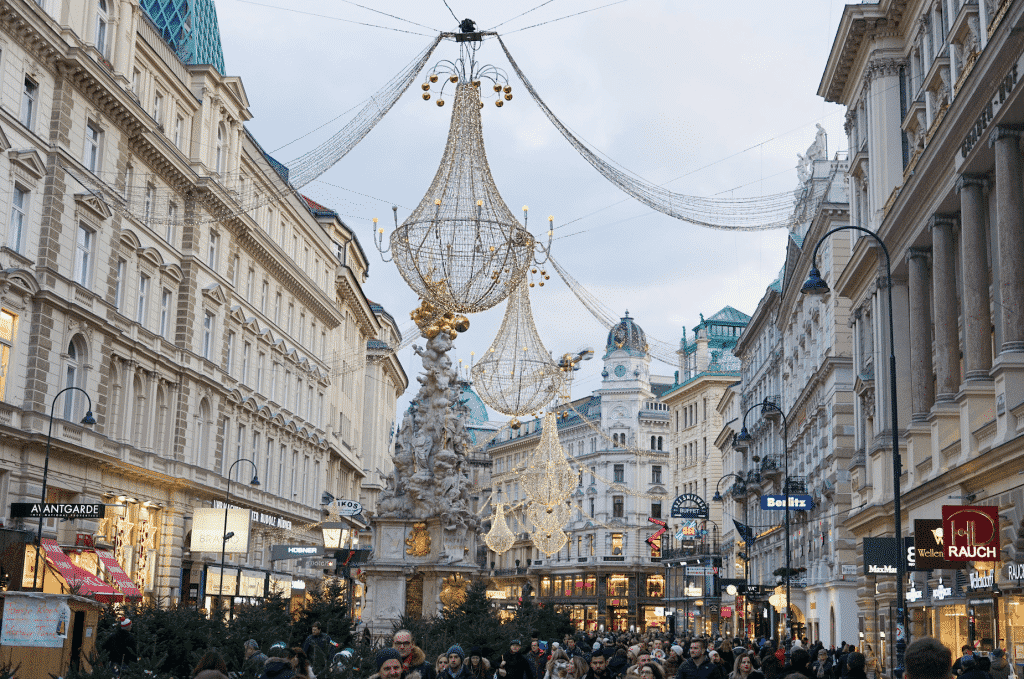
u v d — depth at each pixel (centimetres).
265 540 5734
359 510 5791
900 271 3478
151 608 1883
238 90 5122
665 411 12494
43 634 1379
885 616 3553
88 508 3084
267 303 5847
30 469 3341
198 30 5078
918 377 3203
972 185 2622
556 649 1634
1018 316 2333
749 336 8100
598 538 12100
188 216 4697
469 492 3266
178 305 4647
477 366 2997
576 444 12975
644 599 11788
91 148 3816
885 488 3419
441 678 1407
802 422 5772
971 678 856
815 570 5200
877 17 3625
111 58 3919
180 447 4575
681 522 10556
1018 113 2297
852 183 4084
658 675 1227
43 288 3375
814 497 5328
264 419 5725
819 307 5372
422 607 3134
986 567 2434
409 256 1812
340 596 2420
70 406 3678
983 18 2595
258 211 5612
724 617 8119
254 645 1709
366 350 9212
